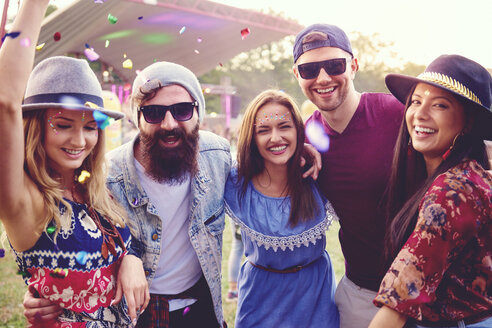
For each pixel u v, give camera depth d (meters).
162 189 2.26
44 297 1.65
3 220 1.55
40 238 1.64
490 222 1.53
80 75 1.75
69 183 1.82
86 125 1.73
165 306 2.26
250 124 2.43
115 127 8.98
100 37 12.18
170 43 13.49
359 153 2.53
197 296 2.36
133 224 2.22
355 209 2.57
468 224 1.49
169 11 10.90
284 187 2.50
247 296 2.51
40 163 1.67
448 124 1.68
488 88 1.69
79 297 1.69
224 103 25.50
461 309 1.59
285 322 2.45
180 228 2.32
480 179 1.58
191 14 11.24
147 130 2.21
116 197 2.21
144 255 2.23
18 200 1.51
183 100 2.21
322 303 2.50
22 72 1.44
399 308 1.49
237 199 2.51
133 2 9.87
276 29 12.71
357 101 2.59
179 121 2.21
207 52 14.50
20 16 1.49
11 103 1.42
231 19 11.70
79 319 1.70
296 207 2.42
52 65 1.72
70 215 1.69
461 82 1.65
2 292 4.19
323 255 2.60
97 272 1.74
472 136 1.70
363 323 2.56
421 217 1.54
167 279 2.29
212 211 2.41
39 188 1.66
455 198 1.50
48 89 1.68
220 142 2.59
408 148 1.93
